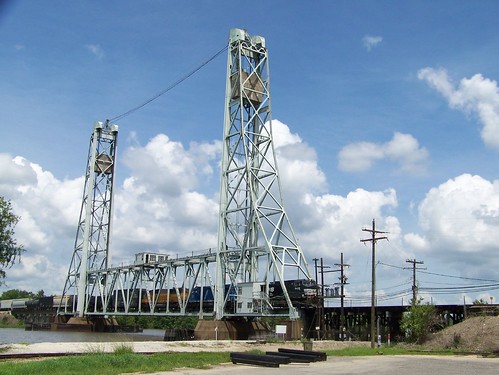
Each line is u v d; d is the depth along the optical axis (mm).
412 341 76312
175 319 157875
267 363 37594
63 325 137750
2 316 196875
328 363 41375
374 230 64688
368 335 86500
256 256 85062
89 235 139000
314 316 81562
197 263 95562
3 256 44969
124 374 31828
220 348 60125
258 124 92500
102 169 141500
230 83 93000
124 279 121438
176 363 38438
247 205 87500
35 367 32031
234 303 84188
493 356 51875
